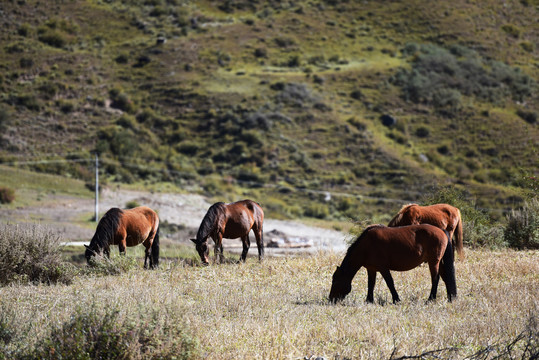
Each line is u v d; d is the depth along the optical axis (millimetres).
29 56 91188
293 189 66438
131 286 11695
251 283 12445
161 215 47531
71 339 6352
